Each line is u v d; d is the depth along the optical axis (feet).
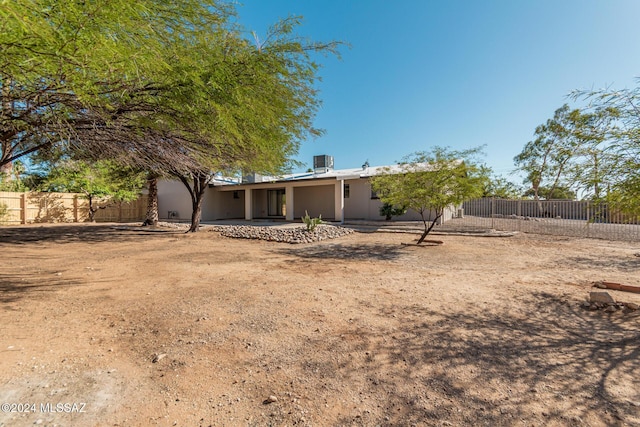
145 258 25.29
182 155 17.63
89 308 12.89
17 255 25.75
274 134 15.61
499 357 8.80
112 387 7.15
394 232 43.27
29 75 7.98
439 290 15.88
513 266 22.20
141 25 8.36
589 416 6.16
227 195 76.59
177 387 7.20
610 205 11.70
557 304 13.64
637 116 10.18
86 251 28.71
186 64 10.62
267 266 22.16
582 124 11.27
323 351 9.12
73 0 6.57
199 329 10.71
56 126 11.91
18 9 5.57
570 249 29.40
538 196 60.90
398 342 9.77
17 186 60.29
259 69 12.50
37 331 10.42
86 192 61.41
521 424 5.94
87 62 7.51
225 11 13.87
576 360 8.61
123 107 11.97
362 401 6.72
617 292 15.43
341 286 16.62
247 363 8.39
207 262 23.62
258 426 5.89
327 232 40.75
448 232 41.70
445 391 7.09
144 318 11.76
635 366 8.25
